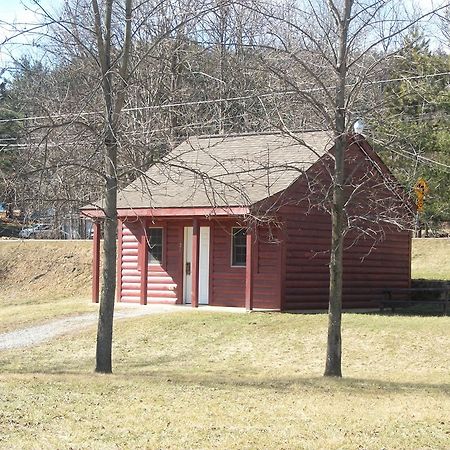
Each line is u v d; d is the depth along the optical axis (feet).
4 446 31.09
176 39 65.21
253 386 47.65
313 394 44.75
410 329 70.28
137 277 94.07
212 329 75.66
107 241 53.26
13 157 53.62
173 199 86.33
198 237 85.61
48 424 34.88
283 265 84.58
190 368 63.31
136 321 79.51
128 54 52.11
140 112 74.08
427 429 35.45
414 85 59.31
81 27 55.67
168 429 34.42
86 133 54.13
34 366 65.51
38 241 137.39
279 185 83.35
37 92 76.48
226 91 78.69
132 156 54.95
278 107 61.52
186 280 91.86
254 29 103.86
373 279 96.78
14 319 87.86
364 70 59.00
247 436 33.37
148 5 78.59
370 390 47.09
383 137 66.64
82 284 125.49
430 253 126.00
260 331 74.18
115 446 31.45
